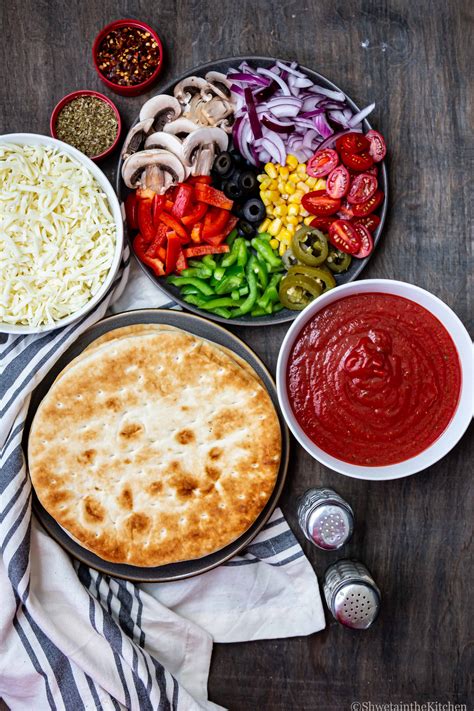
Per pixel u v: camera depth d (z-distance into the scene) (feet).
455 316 2.61
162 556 2.80
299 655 2.94
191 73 2.77
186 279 2.80
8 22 2.89
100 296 2.72
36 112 2.90
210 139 2.78
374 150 2.78
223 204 2.78
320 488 2.89
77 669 2.80
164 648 2.87
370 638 2.95
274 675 2.94
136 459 2.81
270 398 2.81
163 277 2.83
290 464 2.90
